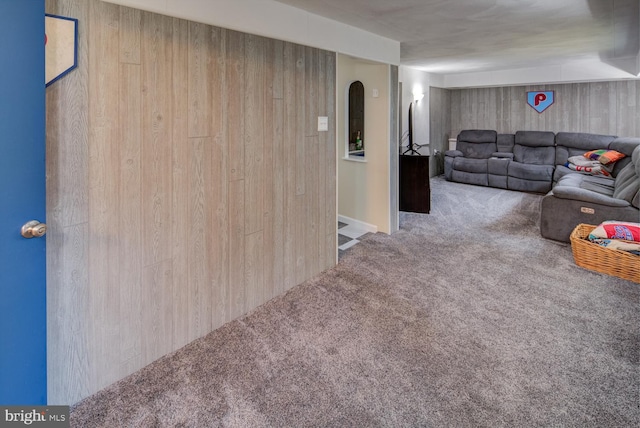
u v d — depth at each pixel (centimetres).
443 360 203
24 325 135
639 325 234
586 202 376
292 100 272
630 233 317
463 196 633
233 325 239
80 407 169
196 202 214
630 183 392
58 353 164
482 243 398
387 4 264
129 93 178
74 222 164
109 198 175
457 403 171
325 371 195
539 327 234
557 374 190
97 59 165
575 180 488
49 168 154
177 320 211
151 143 189
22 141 129
